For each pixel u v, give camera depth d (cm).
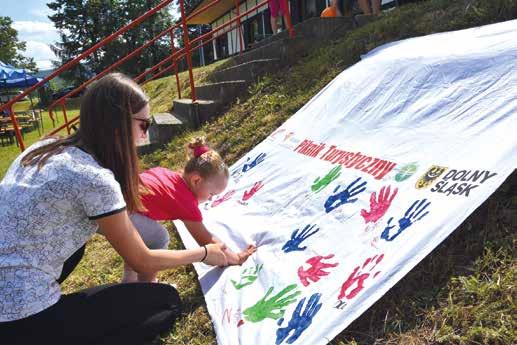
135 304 218
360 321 196
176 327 239
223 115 580
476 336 167
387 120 305
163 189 258
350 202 260
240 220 321
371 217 237
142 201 250
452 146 240
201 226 273
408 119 288
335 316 189
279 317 209
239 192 368
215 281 261
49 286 188
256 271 253
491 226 208
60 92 3453
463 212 196
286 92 506
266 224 298
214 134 538
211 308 239
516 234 197
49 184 178
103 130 192
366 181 266
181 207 259
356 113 341
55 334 190
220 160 270
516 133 214
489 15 363
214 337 226
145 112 204
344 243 234
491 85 256
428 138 260
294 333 195
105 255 358
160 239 270
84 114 194
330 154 324
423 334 178
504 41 280
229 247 294
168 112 768
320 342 184
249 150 456
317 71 491
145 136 213
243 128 498
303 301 210
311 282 220
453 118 258
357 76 378
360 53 457
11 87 2114
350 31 541
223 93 608
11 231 177
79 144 194
